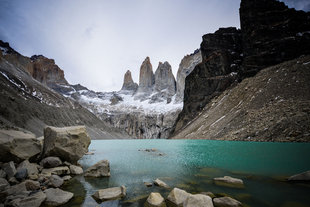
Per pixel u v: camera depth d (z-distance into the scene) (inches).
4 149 389.1
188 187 341.1
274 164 520.1
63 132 534.0
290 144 801.6
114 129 5556.1
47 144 528.1
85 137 598.2
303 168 464.1
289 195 284.0
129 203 265.7
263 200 265.0
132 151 1079.6
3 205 236.5
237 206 238.1
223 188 329.1
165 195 300.2
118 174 466.6
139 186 356.8
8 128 527.5
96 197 287.6
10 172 346.6
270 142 909.8
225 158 665.0
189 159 693.3
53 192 286.8
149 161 673.6
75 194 308.3
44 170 439.2
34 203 243.4
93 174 444.8
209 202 235.1
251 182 363.6
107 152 1043.3
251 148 823.7
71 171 478.0
